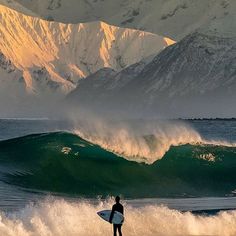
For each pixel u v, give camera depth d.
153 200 92.69
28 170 102.81
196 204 89.44
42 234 67.75
